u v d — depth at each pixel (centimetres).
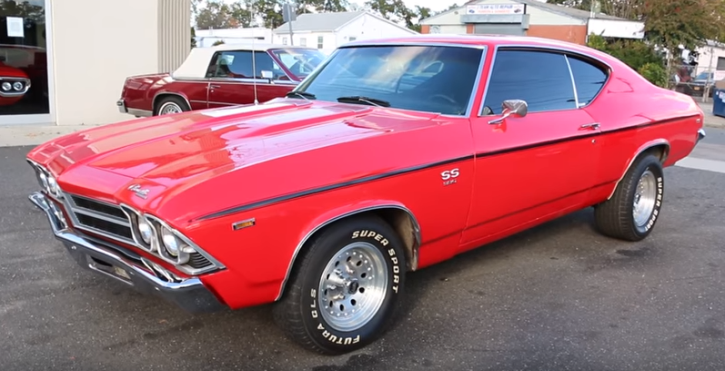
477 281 435
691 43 3152
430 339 346
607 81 493
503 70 404
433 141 346
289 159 292
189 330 348
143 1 1147
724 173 902
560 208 451
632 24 3102
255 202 271
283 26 4588
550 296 412
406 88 404
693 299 414
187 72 964
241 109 409
